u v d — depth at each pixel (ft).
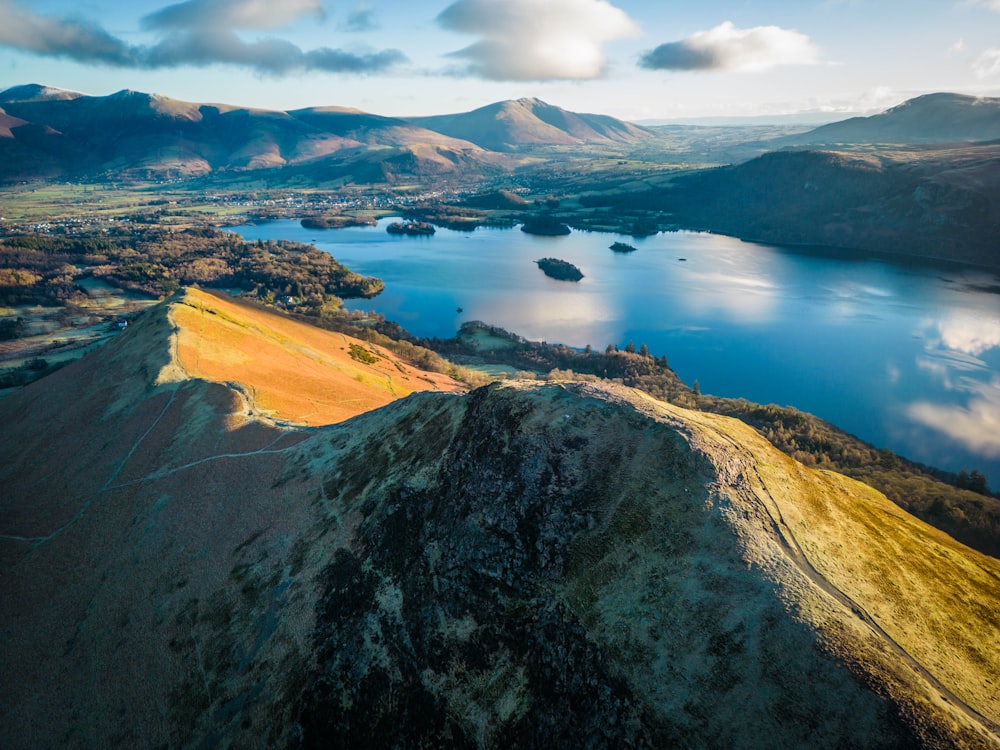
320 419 306.14
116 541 224.12
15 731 165.58
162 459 260.21
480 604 139.54
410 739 127.34
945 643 115.44
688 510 134.51
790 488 150.71
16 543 236.02
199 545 209.05
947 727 95.40
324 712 136.67
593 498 143.13
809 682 102.12
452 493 166.09
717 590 118.73
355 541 178.81
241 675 157.99
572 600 128.16
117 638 183.83
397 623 146.00
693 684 106.93
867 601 119.55
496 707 123.65
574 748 109.19
